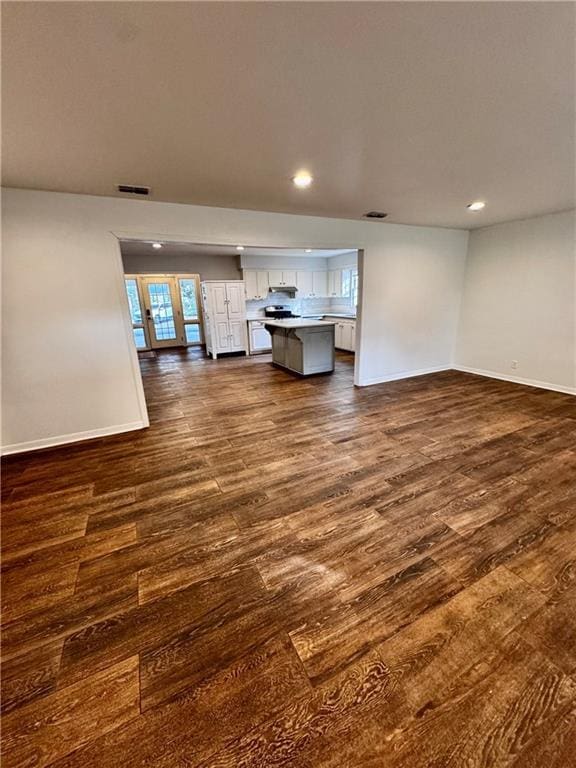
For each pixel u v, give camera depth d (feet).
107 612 4.83
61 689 3.85
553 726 3.39
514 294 15.57
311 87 4.69
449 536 6.14
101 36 3.59
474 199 10.77
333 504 7.18
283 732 3.43
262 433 10.96
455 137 6.35
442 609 4.71
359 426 11.30
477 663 4.00
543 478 7.88
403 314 16.35
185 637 4.44
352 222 13.74
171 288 28.53
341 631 4.45
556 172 8.32
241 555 5.84
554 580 5.13
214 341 23.93
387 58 4.12
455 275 17.35
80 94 4.70
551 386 14.83
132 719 3.57
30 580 5.39
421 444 9.84
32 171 7.53
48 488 8.02
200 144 6.41
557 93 4.95
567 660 3.99
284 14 3.39
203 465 9.00
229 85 4.60
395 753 3.24
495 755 3.20
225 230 11.42
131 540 6.25
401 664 4.01
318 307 29.27
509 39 3.82
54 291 9.66
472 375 17.74
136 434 11.14
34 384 9.87
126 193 9.40
